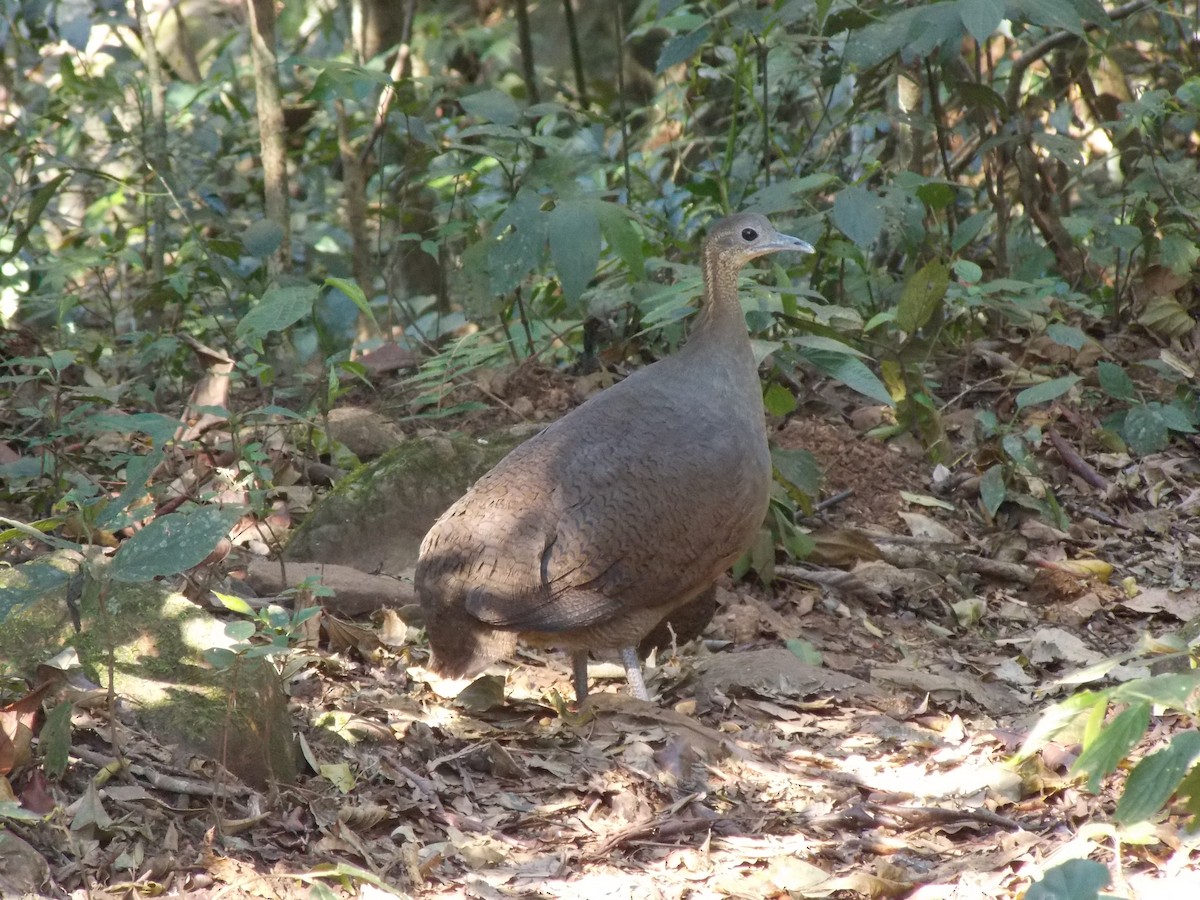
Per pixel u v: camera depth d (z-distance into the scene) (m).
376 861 6.60
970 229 12.69
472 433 11.48
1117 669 8.97
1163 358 12.62
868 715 8.70
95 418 8.80
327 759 7.43
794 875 6.63
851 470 11.77
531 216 10.83
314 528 10.02
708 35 12.25
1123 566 11.12
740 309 8.68
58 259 13.48
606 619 8.12
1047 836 7.11
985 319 14.28
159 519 6.09
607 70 20.34
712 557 8.30
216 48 19.94
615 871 6.79
